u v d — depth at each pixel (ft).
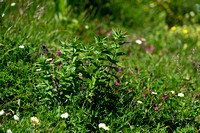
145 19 21.59
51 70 8.02
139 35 17.78
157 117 8.36
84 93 7.98
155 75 11.03
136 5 23.09
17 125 6.95
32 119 7.28
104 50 7.86
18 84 8.30
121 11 20.85
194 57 13.79
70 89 7.77
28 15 12.92
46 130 6.89
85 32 15.96
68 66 7.66
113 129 7.64
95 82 7.62
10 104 7.90
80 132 7.46
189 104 9.01
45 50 9.90
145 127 8.05
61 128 7.21
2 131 6.49
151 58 13.38
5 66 8.93
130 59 12.62
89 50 7.62
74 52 7.63
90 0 20.13
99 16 19.70
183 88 9.91
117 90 8.75
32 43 10.68
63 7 16.34
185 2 24.12
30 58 9.79
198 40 17.12
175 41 16.56
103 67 8.07
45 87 8.05
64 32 14.28
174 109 8.80
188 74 11.96
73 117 7.59
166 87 9.98
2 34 10.62
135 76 10.10
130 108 8.44
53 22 14.51
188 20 21.47
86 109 8.09
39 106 7.86
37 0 13.97
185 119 8.50
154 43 16.46
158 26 20.38
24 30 11.52
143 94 8.80
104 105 8.31
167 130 8.36
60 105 7.92
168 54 14.64
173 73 11.35
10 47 9.83
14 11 13.08
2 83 8.26
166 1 23.56
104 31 16.90
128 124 7.91
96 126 7.72
